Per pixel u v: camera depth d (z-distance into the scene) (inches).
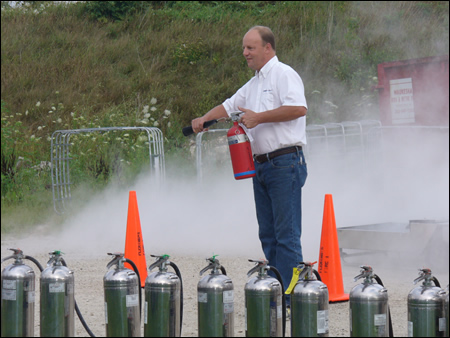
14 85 873.5
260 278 187.5
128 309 189.8
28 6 1140.5
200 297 185.0
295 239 242.4
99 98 865.5
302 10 1117.1
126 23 1091.3
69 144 605.3
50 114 813.2
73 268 351.9
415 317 182.4
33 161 690.8
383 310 181.2
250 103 252.7
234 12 1158.3
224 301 183.9
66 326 190.1
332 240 276.7
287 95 237.1
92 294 287.3
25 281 187.5
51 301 187.9
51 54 969.5
